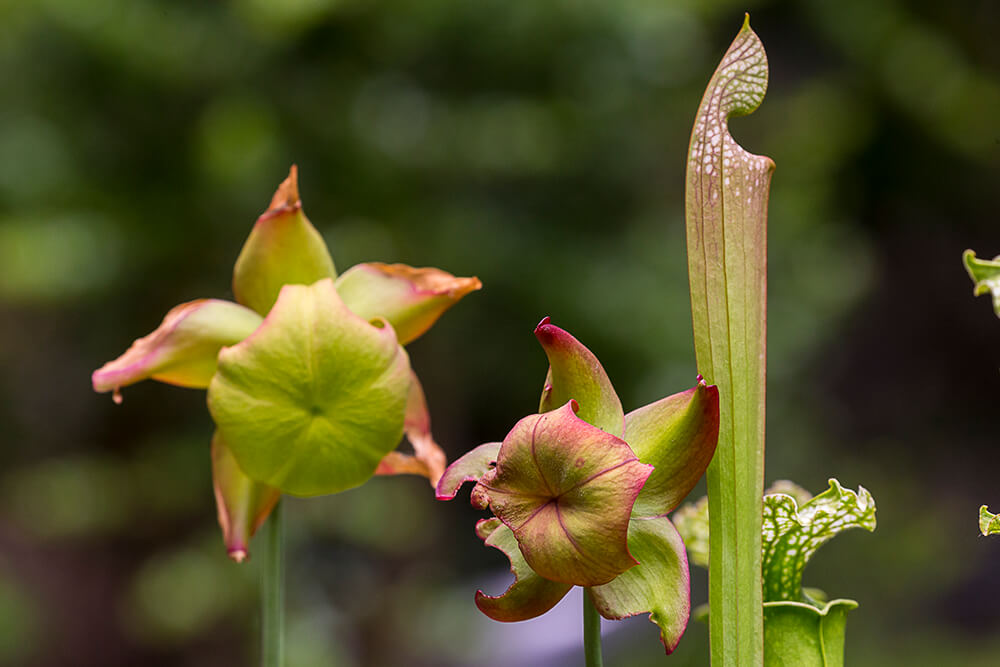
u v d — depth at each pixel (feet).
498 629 17.37
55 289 14.10
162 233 14.65
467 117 14.55
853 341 26.32
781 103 24.16
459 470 2.50
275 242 2.88
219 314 2.88
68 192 14.25
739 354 2.48
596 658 2.50
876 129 23.65
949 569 21.07
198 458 15.42
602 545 2.43
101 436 16.42
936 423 26.37
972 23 23.32
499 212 15.28
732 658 2.47
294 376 2.76
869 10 22.35
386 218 14.94
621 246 15.19
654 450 2.48
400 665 15.96
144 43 13.52
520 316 14.85
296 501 14.69
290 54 14.16
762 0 22.54
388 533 15.03
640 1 14.05
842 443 25.67
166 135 14.37
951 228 26.14
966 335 26.48
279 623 2.87
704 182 2.50
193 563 14.89
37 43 13.38
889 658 18.76
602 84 14.55
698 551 2.74
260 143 14.01
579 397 2.50
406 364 2.79
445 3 13.70
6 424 17.15
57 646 16.42
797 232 17.62
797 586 2.64
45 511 15.64
